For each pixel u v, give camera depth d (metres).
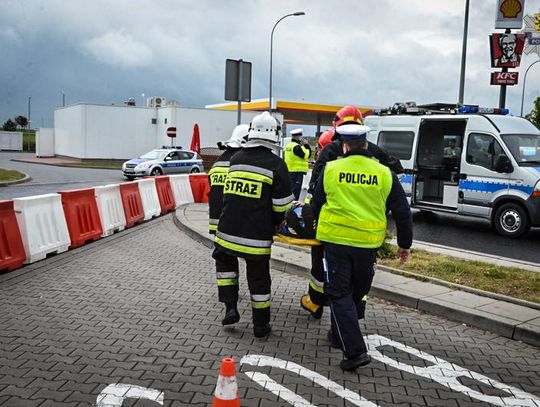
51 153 48.22
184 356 4.61
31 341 4.82
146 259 8.42
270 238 5.06
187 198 16.02
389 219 13.30
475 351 5.05
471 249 10.07
